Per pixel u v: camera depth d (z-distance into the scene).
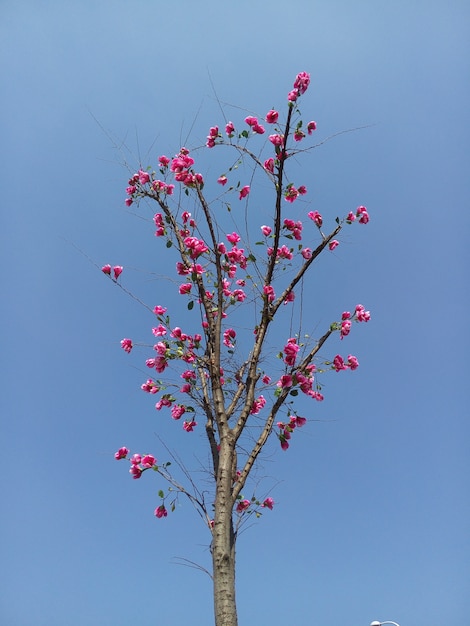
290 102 5.54
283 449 5.77
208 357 5.69
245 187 6.14
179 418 5.94
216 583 4.56
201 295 6.01
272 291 5.90
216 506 4.88
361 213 6.07
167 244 6.25
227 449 5.14
